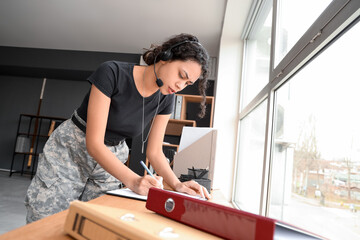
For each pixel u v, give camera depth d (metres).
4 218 2.77
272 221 0.36
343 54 0.90
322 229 0.99
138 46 5.32
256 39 3.02
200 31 4.50
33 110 6.50
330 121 0.98
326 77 1.04
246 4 3.15
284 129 1.53
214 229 0.43
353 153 0.82
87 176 1.14
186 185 1.07
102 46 5.48
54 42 5.50
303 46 1.20
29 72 6.21
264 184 1.68
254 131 2.52
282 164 1.51
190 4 3.81
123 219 0.39
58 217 0.52
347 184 0.84
